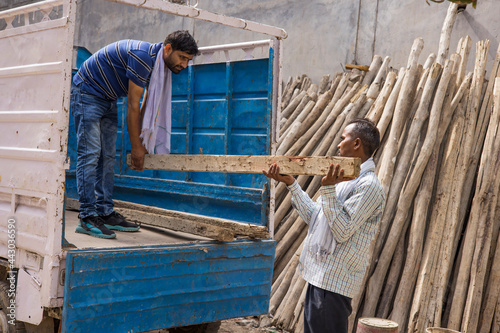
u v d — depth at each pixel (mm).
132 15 10773
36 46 2820
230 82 3766
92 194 3408
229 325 4676
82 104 3463
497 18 6004
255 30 3375
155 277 2867
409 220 4676
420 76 5535
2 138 3055
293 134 5953
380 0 7199
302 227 5250
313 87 6988
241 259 3295
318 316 2588
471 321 4047
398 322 4164
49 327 2920
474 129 4926
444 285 4227
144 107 3742
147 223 3734
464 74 5398
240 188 3639
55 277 2555
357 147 2686
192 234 3494
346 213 2520
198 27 9570
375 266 4539
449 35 5875
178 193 4125
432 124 4883
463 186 4703
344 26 7578
